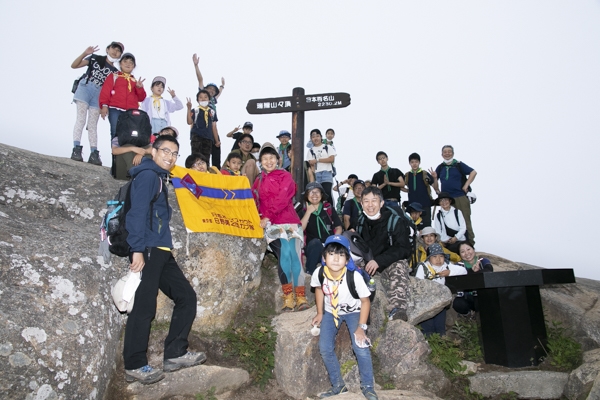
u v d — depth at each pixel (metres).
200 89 9.48
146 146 6.45
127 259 4.86
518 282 5.97
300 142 7.75
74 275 4.23
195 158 6.52
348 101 7.59
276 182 5.98
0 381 3.35
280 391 4.91
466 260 7.22
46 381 3.55
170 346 4.23
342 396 4.32
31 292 3.89
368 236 6.02
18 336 3.55
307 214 6.45
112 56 7.93
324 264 4.68
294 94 7.81
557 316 7.12
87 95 7.71
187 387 4.50
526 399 5.63
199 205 5.54
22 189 5.14
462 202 9.56
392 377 5.36
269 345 5.09
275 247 5.89
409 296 6.07
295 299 5.81
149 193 4.06
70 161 7.06
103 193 5.62
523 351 6.06
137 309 4.02
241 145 8.36
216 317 5.28
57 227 4.89
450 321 7.09
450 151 9.90
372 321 5.62
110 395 4.23
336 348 5.20
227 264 5.48
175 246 5.19
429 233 7.28
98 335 4.05
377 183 10.42
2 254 4.02
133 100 7.60
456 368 5.76
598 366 5.52
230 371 4.75
